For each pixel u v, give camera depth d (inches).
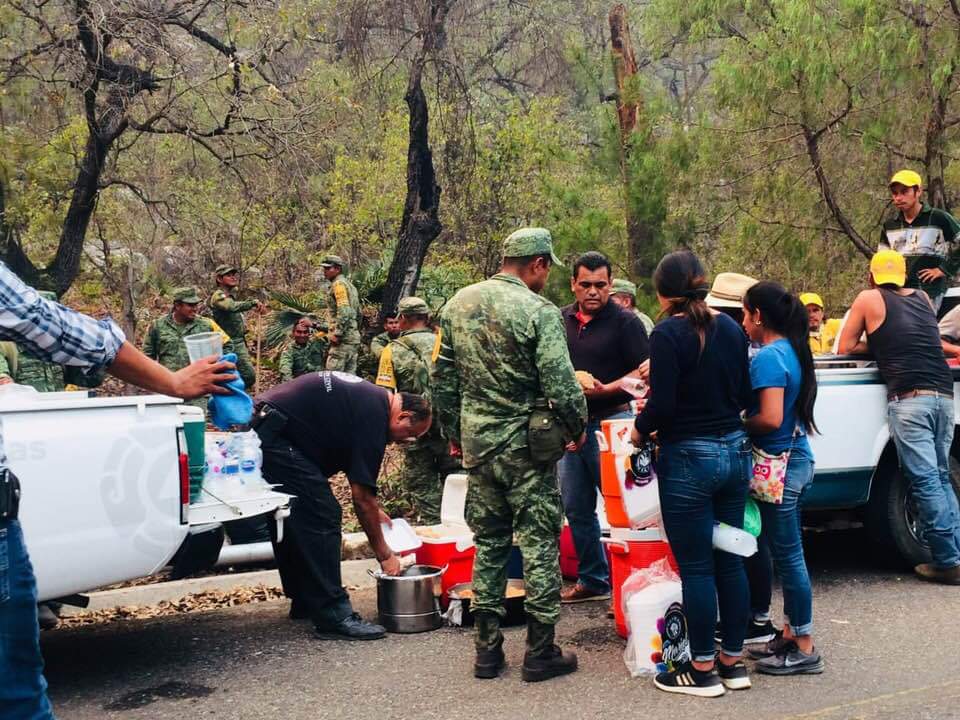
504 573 191.9
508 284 188.9
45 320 102.0
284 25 476.1
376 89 600.4
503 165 569.9
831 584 255.6
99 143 466.9
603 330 241.9
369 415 220.4
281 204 617.0
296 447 221.1
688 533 175.8
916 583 253.9
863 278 486.0
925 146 453.1
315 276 644.1
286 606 251.6
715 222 469.4
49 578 170.9
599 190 443.5
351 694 185.9
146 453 182.5
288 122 490.3
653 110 438.3
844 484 249.6
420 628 225.0
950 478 265.3
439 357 193.5
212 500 200.4
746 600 181.0
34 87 458.9
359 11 497.0
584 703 176.7
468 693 184.1
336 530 223.8
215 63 480.7
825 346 343.6
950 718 162.7
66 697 187.9
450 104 511.2
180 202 597.6
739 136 460.4
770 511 189.8
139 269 613.6
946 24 417.4
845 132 444.8
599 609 239.3
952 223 311.3
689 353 173.9
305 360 460.4
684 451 174.9
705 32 455.8
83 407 176.6
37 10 442.6
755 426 183.3
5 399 180.5
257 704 182.2
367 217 631.2
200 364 111.0
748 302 193.0
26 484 168.2
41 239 498.9
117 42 438.3
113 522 178.1
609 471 201.6
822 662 192.5
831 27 421.4
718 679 179.2
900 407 247.6
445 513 254.4
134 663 207.2
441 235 592.1
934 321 252.8
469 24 532.1
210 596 261.6
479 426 186.2
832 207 462.9
